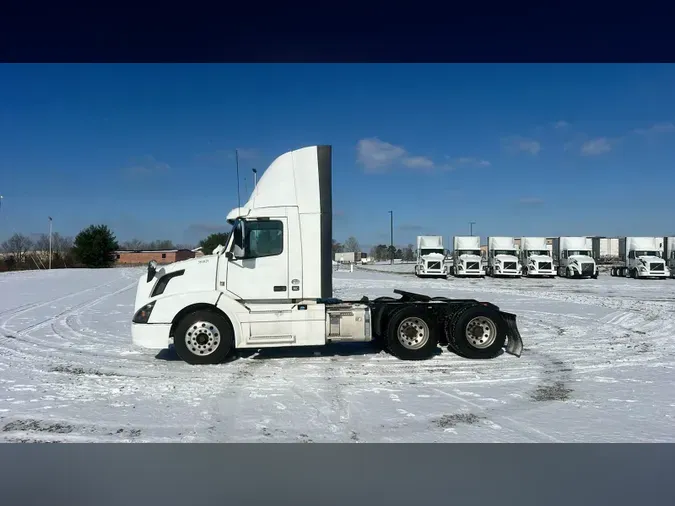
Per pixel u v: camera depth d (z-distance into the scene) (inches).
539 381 300.0
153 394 270.4
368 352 390.6
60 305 715.4
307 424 221.3
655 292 1018.1
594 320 575.5
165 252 3321.9
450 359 364.2
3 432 211.9
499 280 1533.0
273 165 355.9
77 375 315.6
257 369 331.3
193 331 341.7
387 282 1309.1
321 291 348.8
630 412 237.8
